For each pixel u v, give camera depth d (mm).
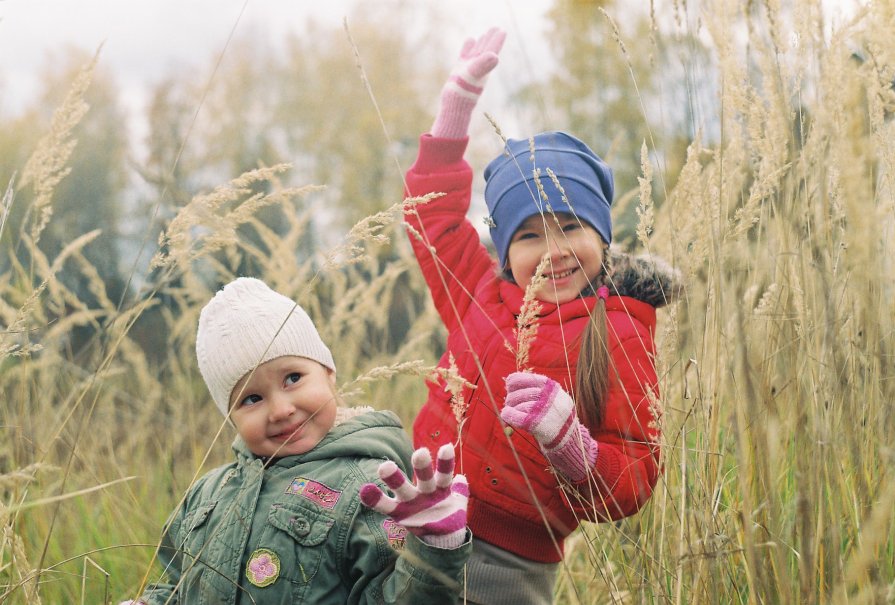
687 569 1872
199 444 4344
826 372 1729
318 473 1978
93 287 3537
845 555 1687
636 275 2338
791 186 1790
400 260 4516
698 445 1962
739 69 1844
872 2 1683
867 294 1583
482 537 2264
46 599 2783
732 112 1877
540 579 2293
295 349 2031
